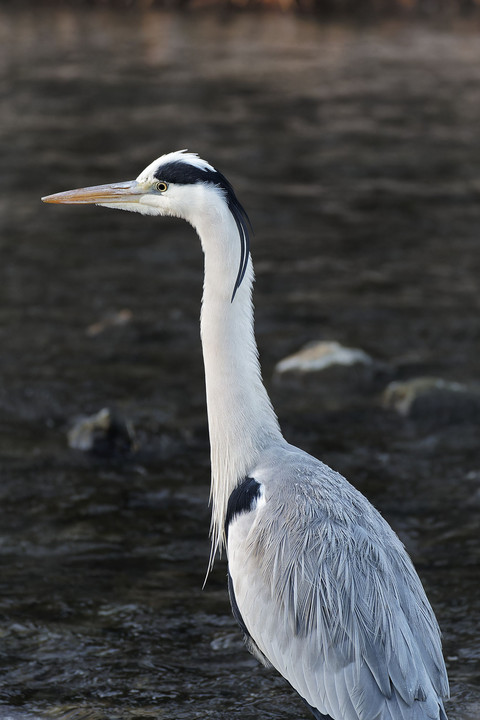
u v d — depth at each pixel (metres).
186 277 18.17
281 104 29.67
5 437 12.62
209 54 36.50
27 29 40.66
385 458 12.24
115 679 8.30
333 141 26.30
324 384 14.33
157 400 13.62
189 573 9.85
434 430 13.05
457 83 32.50
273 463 7.45
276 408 13.61
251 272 7.60
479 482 11.60
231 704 8.02
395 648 6.31
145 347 15.35
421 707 6.11
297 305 16.95
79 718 7.77
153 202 7.67
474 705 7.84
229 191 7.52
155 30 41.12
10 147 24.81
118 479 11.67
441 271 18.42
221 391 7.64
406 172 24.03
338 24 43.62
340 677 6.38
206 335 7.66
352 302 17.08
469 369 14.68
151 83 31.77
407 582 6.75
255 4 47.06
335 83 32.41
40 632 8.89
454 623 8.95
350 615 6.45
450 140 26.44
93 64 34.22
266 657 7.09
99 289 17.47
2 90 30.27
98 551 10.19
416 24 43.56
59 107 28.61
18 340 15.38
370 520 7.01
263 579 6.79
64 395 13.70
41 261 18.64
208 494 11.36
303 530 6.80
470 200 22.20
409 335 15.84
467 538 10.38
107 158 24.05
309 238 20.03
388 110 29.20
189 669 8.47
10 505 11.02
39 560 10.00
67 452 12.28
